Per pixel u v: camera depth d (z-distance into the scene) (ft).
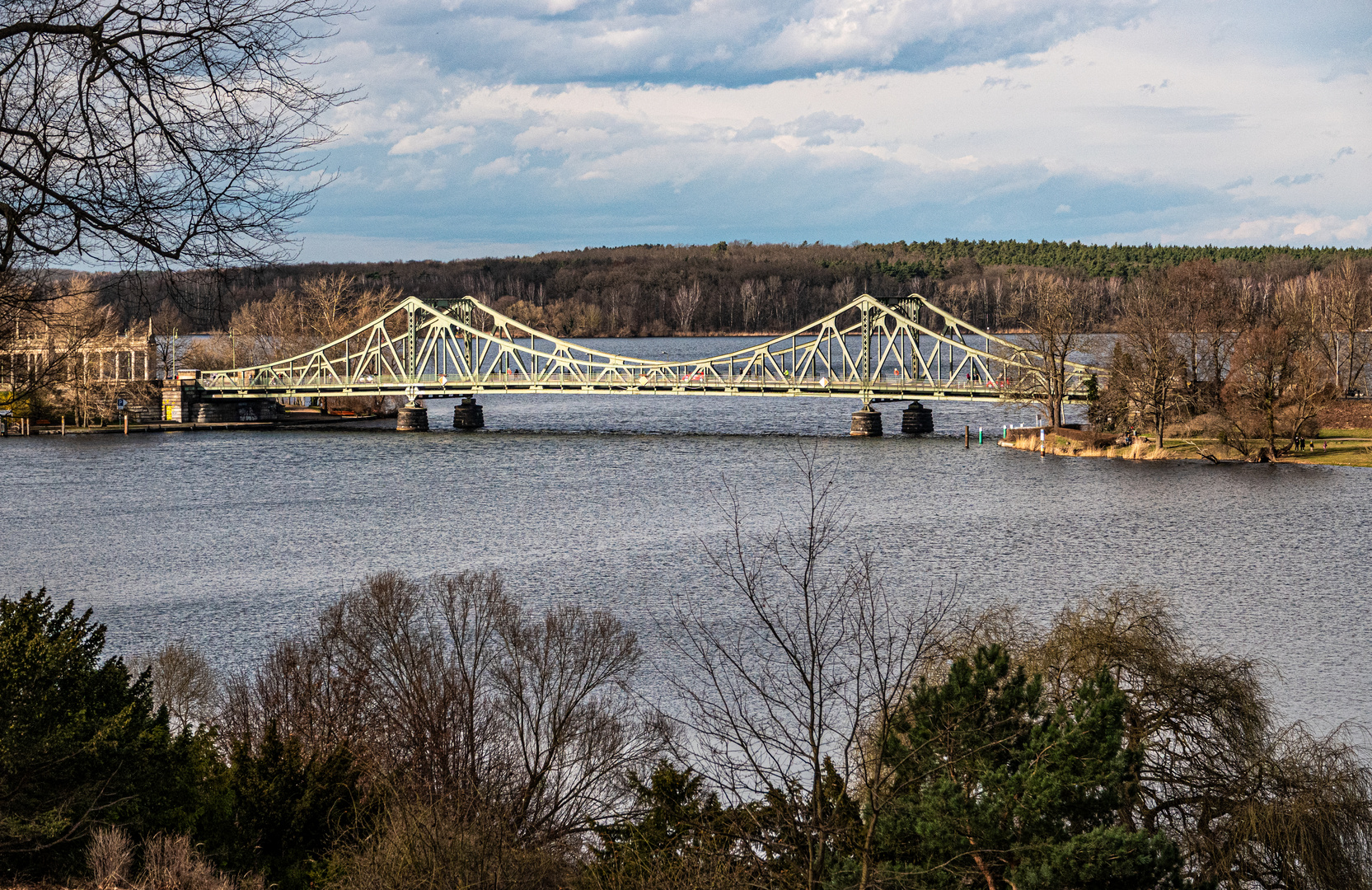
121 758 64.95
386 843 64.39
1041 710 75.56
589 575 212.23
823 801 54.70
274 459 412.57
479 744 99.91
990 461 370.53
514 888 65.26
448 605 138.41
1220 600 191.31
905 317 476.95
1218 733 90.68
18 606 71.97
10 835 57.31
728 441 455.63
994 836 61.31
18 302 39.22
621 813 91.91
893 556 229.25
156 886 59.41
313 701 105.81
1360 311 435.12
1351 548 231.09
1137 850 61.26
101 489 342.64
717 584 201.36
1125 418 391.65
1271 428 347.15
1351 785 87.40
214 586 211.20
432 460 408.67
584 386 503.20
